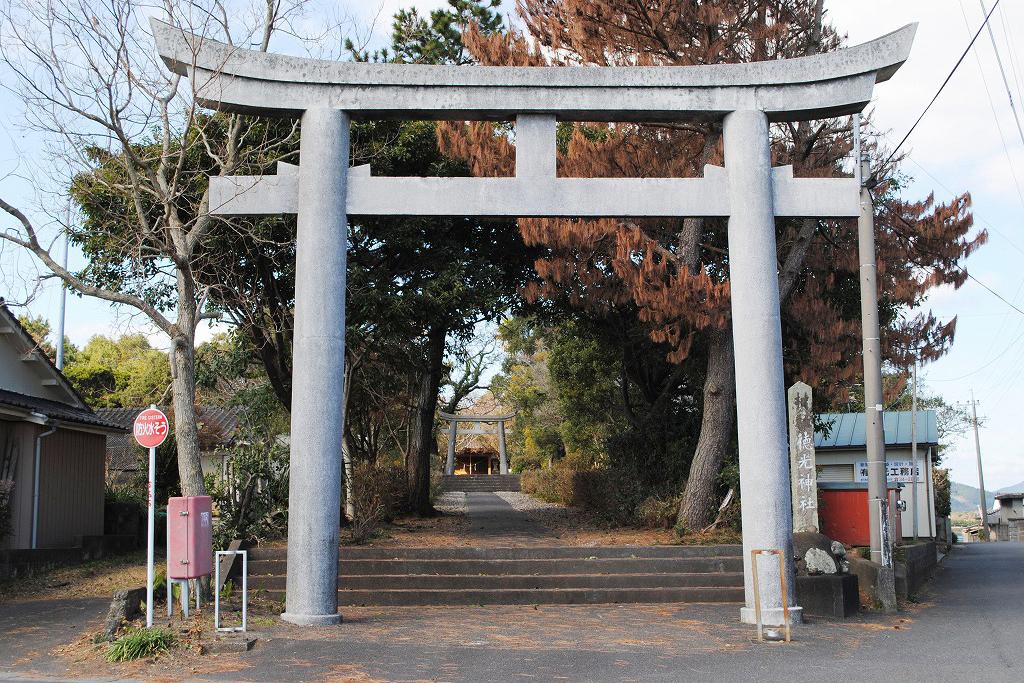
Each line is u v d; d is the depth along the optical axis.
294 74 11.45
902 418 27.44
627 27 16.06
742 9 16.56
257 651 9.20
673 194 11.61
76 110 11.40
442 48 23.19
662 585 14.16
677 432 20.58
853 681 8.00
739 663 8.84
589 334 22.58
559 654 9.27
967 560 24.06
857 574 13.87
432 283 18.17
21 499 18.45
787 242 18.72
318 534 10.96
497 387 43.19
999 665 8.74
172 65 11.44
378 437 24.30
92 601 13.70
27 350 19.41
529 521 21.55
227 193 11.49
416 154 19.05
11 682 8.02
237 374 21.80
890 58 11.61
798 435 13.75
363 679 8.02
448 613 12.55
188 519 10.31
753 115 11.67
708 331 18.58
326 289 11.24
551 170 11.59
